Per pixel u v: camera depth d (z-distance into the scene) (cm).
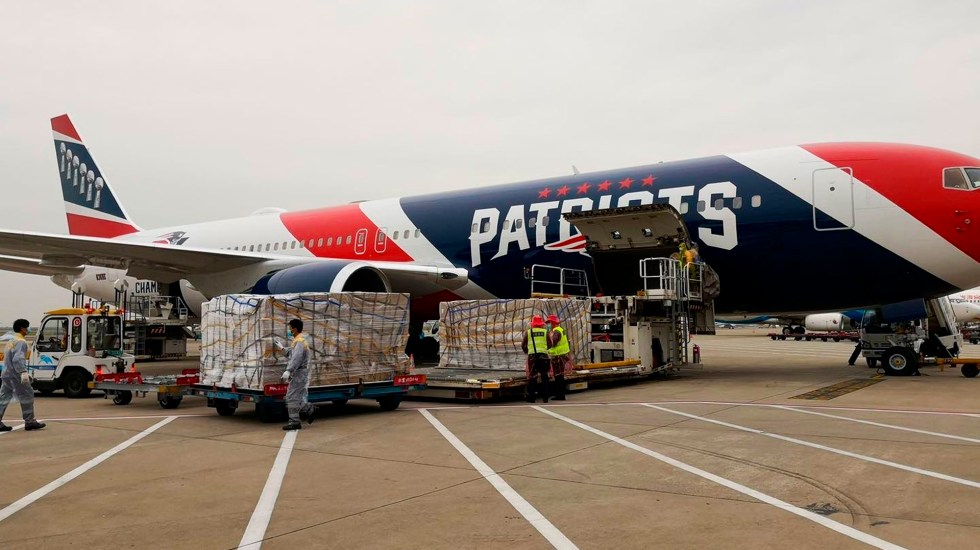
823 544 427
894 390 1247
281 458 720
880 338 1619
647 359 1466
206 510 526
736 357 2427
